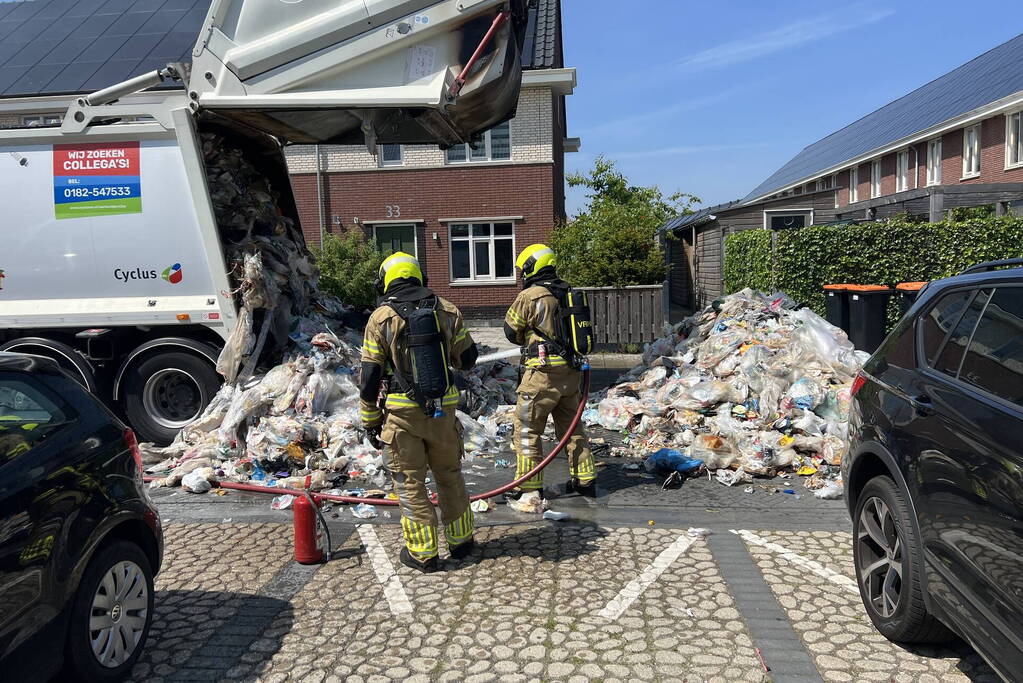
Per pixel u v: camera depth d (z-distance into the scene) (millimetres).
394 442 4266
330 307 8789
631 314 13094
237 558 4629
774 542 4727
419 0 6676
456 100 6836
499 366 9297
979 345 3236
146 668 3393
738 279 14758
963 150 22328
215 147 7633
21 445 2980
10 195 7227
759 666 3299
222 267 7090
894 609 3418
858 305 8625
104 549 3199
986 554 2725
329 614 3883
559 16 19938
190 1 17188
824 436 6469
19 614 2678
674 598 3971
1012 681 2545
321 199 18359
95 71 15211
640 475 6238
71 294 7277
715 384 7387
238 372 7098
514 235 18312
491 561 4512
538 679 3240
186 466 6316
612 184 29188
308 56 6777
